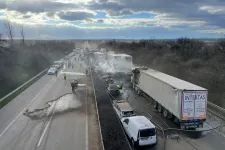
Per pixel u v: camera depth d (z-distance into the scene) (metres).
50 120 20.73
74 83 32.72
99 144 16.11
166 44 71.75
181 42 67.31
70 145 15.93
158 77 23.44
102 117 20.06
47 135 17.52
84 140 16.70
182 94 17.78
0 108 23.91
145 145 15.62
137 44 84.56
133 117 17.75
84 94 30.23
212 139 17.31
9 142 16.33
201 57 44.25
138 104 26.03
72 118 21.27
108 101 25.52
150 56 58.69
